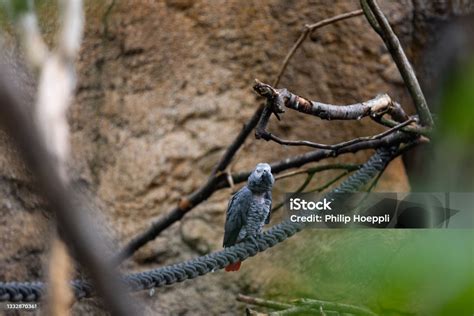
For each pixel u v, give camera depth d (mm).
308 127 16984
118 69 17062
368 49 16984
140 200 16984
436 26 17016
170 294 16906
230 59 17016
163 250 16938
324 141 16984
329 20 16078
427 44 17031
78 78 17047
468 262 9766
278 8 17000
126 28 17047
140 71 17047
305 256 16656
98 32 17062
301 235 16656
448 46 17016
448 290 9430
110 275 6473
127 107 17047
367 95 16984
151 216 16969
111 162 17031
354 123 16984
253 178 15602
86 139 17047
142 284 15523
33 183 6555
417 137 15852
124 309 6453
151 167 16984
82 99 17047
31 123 6191
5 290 15398
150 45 17047
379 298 11383
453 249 10000
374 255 11797
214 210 16953
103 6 17062
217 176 16250
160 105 17031
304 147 17000
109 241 16938
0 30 16047
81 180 17016
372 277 11734
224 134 16984
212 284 16891
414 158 17047
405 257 10500
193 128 17000
